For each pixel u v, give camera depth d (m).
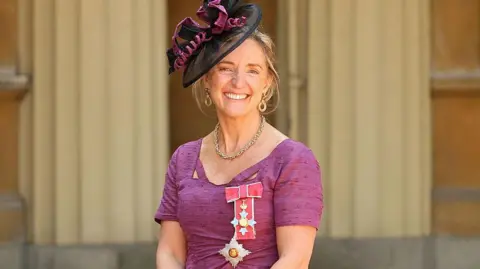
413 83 8.30
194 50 3.78
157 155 8.16
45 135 8.12
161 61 8.14
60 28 8.04
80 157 8.05
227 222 3.69
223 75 3.76
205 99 4.01
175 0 8.71
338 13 8.19
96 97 8.07
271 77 3.88
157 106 8.16
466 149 8.55
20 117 8.23
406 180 8.30
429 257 8.25
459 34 8.52
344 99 8.22
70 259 8.00
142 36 8.11
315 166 3.73
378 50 8.22
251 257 3.68
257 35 3.78
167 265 3.88
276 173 3.68
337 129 8.21
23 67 8.23
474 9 8.54
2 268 8.02
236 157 3.77
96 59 8.06
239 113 3.74
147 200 8.13
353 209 8.22
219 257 3.71
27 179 8.24
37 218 8.13
